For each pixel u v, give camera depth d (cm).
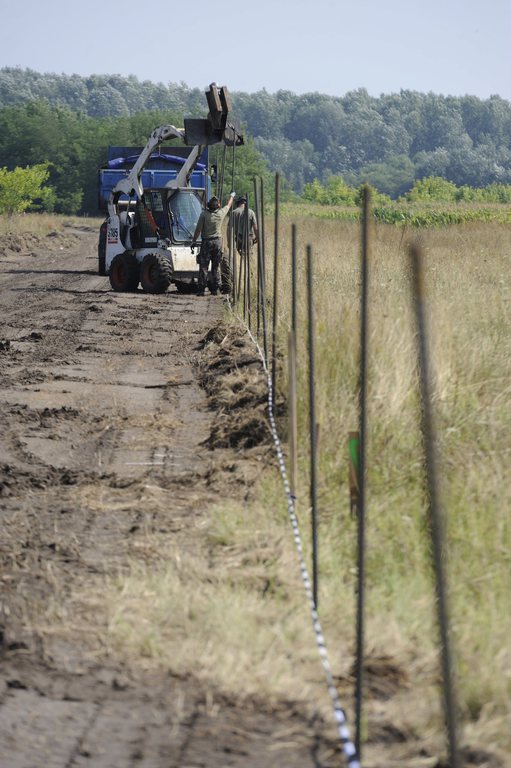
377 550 2245
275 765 1493
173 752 1529
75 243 18475
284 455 3069
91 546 2472
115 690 1720
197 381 4716
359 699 1522
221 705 1669
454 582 2033
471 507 2370
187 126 8550
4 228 18538
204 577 2198
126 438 3641
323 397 3316
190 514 2727
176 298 8425
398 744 1533
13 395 4369
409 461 2748
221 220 8544
